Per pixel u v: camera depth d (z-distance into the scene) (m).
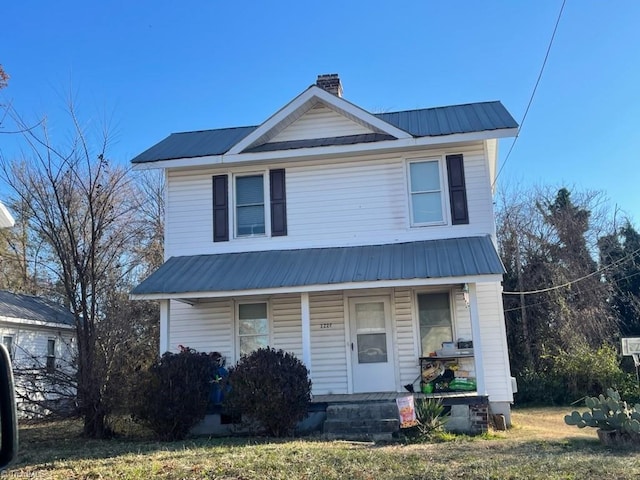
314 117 15.82
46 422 13.77
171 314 15.25
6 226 3.88
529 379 21.47
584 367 20.70
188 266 14.39
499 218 29.05
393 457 8.61
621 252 27.72
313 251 14.73
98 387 12.78
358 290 14.72
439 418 11.59
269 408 11.47
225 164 15.49
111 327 13.49
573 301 26.28
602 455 8.88
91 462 8.89
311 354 14.62
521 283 26.38
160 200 28.33
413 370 14.19
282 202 15.33
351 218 15.00
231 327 14.98
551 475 7.33
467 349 13.10
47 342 21.97
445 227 14.56
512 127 14.08
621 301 26.97
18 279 28.84
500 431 12.69
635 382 20.28
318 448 9.56
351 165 15.23
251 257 14.73
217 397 12.71
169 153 15.70
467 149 14.79
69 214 13.85
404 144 14.54
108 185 15.99
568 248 27.67
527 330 25.12
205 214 15.58
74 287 13.37
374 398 12.66
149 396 11.76
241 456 8.79
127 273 20.45
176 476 7.63
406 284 12.37
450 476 7.37
